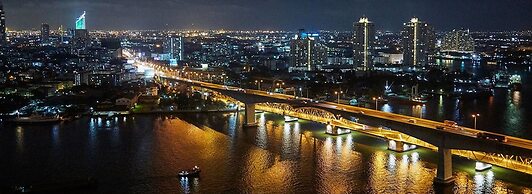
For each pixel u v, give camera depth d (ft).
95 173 644.27
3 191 574.97
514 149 522.47
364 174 625.82
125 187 590.96
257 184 597.11
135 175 634.02
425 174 621.31
